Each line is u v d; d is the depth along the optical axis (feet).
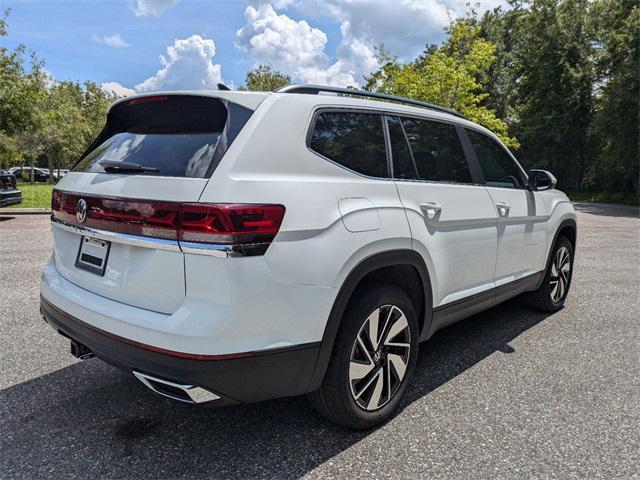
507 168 12.47
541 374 10.61
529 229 12.73
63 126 122.62
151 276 6.68
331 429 8.28
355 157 8.11
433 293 9.26
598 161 96.07
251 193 6.36
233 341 6.21
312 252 6.81
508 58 107.14
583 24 93.86
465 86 51.83
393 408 8.57
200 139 7.06
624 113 76.18
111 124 9.30
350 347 7.57
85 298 7.52
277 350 6.56
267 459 7.40
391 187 8.41
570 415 8.83
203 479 6.91
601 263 24.03
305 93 8.04
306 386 7.15
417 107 10.46
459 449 7.71
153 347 6.34
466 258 10.18
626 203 82.48
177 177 6.59
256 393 6.70
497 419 8.66
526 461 7.41
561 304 15.42
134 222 6.73
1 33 46.70
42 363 10.78
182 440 7.89
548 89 100.01
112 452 7.53
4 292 16.31
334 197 7.31
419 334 9.37
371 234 7.63
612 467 7.30
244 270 6.19
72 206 8.02
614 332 13.39
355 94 8.86
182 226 6.23
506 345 12.35
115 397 9.32
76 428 8.21
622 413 8.92
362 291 7.89
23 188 80.74
